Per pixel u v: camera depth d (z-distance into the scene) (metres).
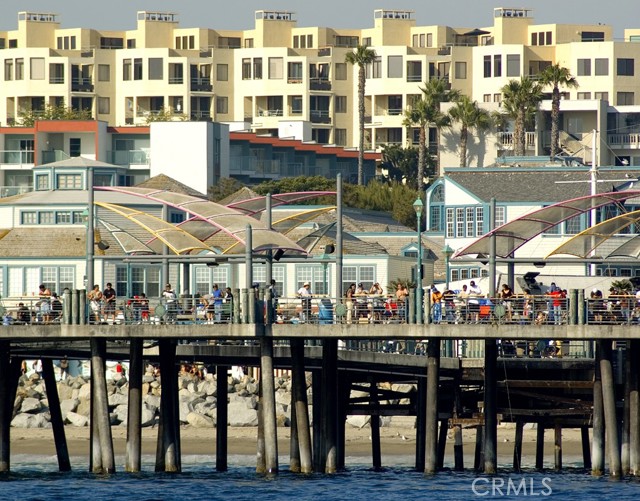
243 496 189.25
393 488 194.75
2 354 197.75
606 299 184.75
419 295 187.00
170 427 198.00
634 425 189.38
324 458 197.25
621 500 182.38
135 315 198.25
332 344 193.38
